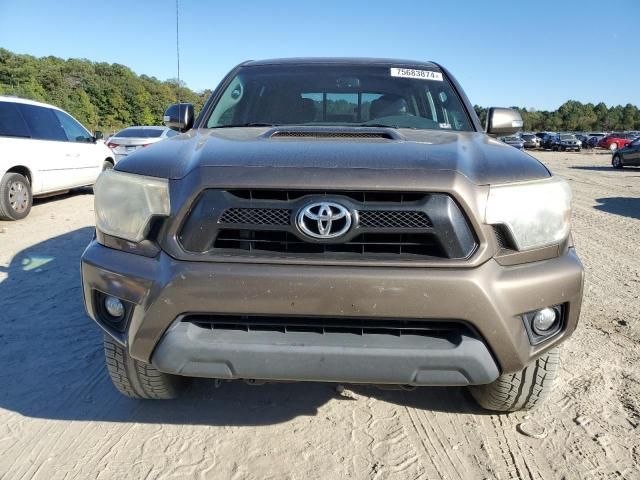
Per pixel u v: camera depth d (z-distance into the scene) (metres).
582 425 2.66
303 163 2.08
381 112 3.35
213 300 2.00
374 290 1.96
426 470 2.33
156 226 2.13
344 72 3.62
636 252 6.68
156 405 2.82
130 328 2.13
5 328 3.78
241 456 2.42
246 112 3.38
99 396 2.91
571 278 2.15
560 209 2.19
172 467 2.33
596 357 3.44
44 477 2.25
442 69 3.79
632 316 4.21
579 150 47.78
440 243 2.00
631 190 14.21
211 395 2.93
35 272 5.12
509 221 2.07
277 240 2.04
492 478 2.29
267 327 2.09
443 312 1.98
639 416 2.75
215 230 2.03
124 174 2.23
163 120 3.67
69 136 9.34
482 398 2.69
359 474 2.31
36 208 8.99
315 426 2.66
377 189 1.99
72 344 3.54
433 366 2.03
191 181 2.08
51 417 2.70
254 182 2.02
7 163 7.59
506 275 2.04
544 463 2.38
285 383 3.08
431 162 2.10
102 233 2.29
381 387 2.41
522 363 2.11
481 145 2.55
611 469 2.34
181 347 2.04
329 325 2.04
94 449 2.45
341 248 2.03
